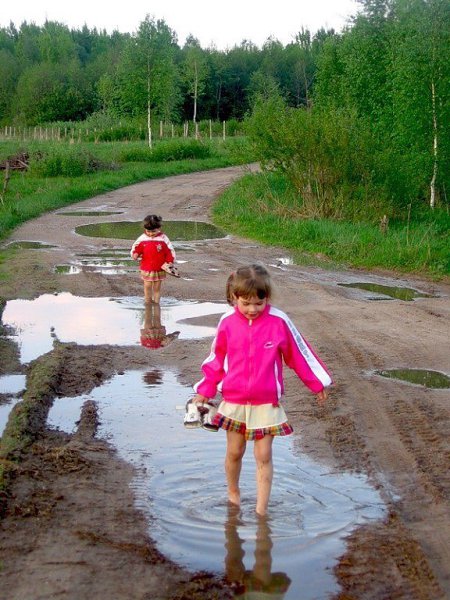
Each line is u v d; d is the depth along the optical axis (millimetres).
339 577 3912
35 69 92500
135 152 46531
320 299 11984
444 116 21969
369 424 6270
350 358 8391
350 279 14172
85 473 5168
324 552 4172
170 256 11406
